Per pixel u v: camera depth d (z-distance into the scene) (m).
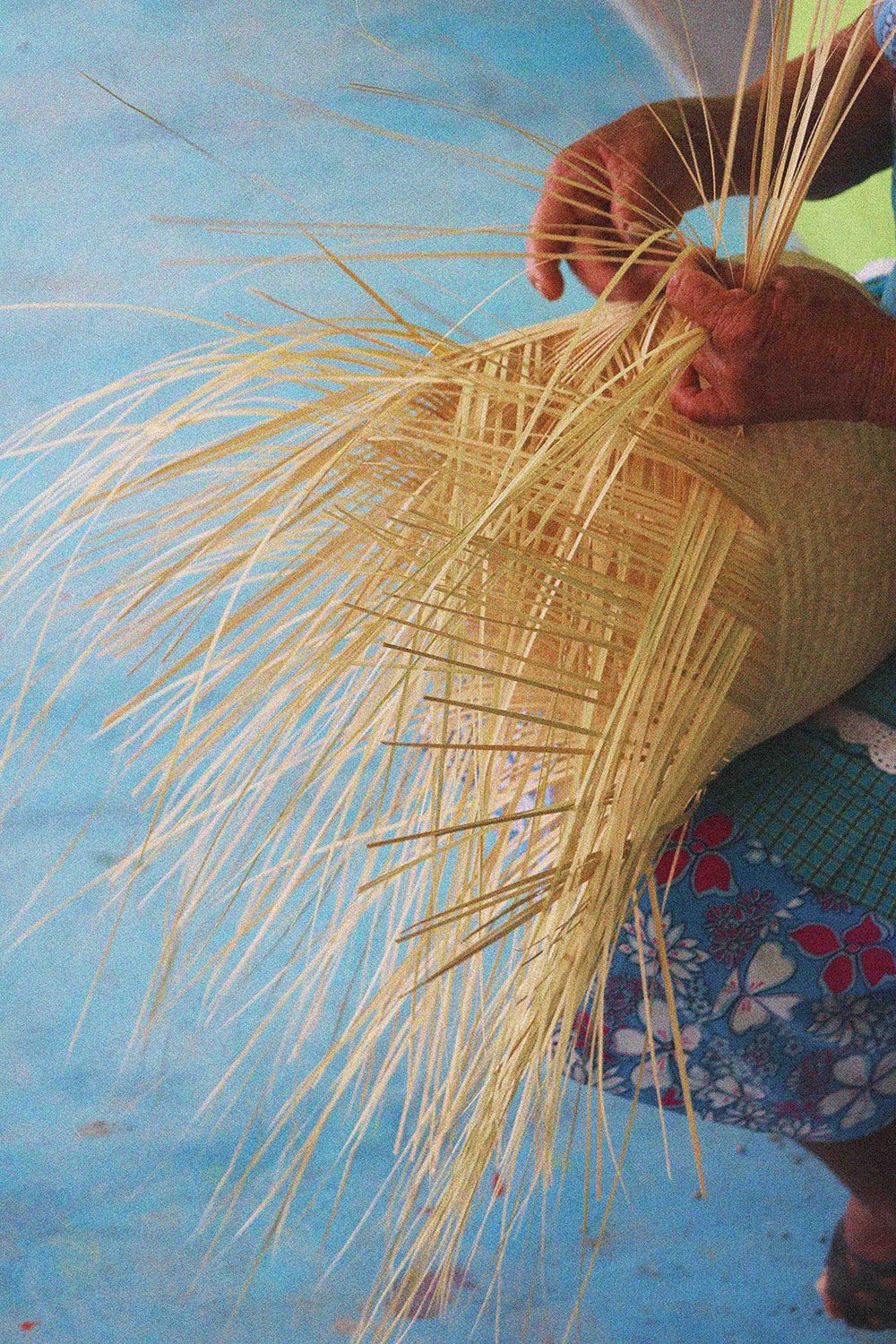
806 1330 1.32
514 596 0.95
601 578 0.94
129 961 1.65
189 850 1.05
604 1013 1.09
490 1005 0.97
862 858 1.02
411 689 0.94
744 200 2.20
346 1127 1.48
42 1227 1.41
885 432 0.98
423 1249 1.06
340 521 0.96
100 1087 1.53
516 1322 1.33
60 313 2.69
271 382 1.04
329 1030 1.57
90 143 3.16
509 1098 0.94
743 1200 1.43
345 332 1.01
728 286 0.95
